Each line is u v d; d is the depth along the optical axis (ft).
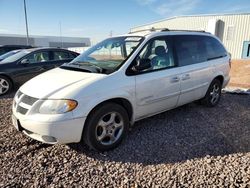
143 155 11.86
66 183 9.73
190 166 10.78
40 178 10.03
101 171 10.55
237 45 85.05
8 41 192.85
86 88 11.26
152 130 14.66
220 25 87.51
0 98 23.48
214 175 10.00
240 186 9.26
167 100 14.83
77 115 10.89
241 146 12.69
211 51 18.56
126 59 13.10
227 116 17.17
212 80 18.28
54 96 10.89
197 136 13.92
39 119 10.73
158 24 107.86
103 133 12.05
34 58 27.45
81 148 12.45
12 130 14.67
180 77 15.24
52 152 12.08
